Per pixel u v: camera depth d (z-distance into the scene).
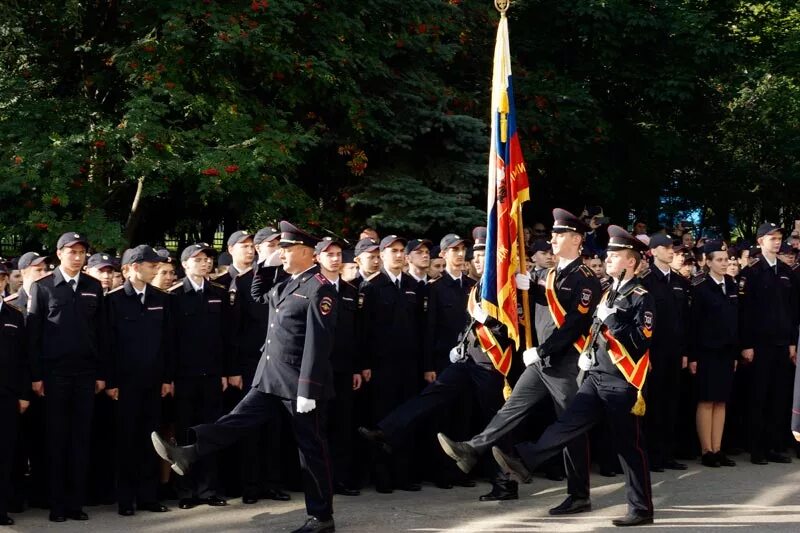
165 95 17.94
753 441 13.55
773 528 9.71
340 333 11.42
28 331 10.08
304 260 9.62
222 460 11.36
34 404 10.61
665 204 31.16
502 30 11.30
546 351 9.96
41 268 10.76
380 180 19.28
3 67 19.12
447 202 18.78
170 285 11.39
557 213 10.24
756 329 13.60
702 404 13.30
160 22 18.16
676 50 25.81
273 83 18.98
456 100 20.86
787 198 31.91
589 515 10.29
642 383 9.59
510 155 10.98
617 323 9.56
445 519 10.09
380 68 19.36
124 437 10.43
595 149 26.73
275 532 9.62
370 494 11.43
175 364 10.85
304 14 18.83
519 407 10.18
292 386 9.39
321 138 19.47
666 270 13.13
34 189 16.97
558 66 25.78
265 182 18.00
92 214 17.16
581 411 9.69
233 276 11.65
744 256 15.20
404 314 11.72
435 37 20.52
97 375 10.41
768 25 29.88
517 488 11.24
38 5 18.67
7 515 9.97
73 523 9.98
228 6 17.92
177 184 18.86
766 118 30.91
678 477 12.52
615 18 24.67
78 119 18.30
